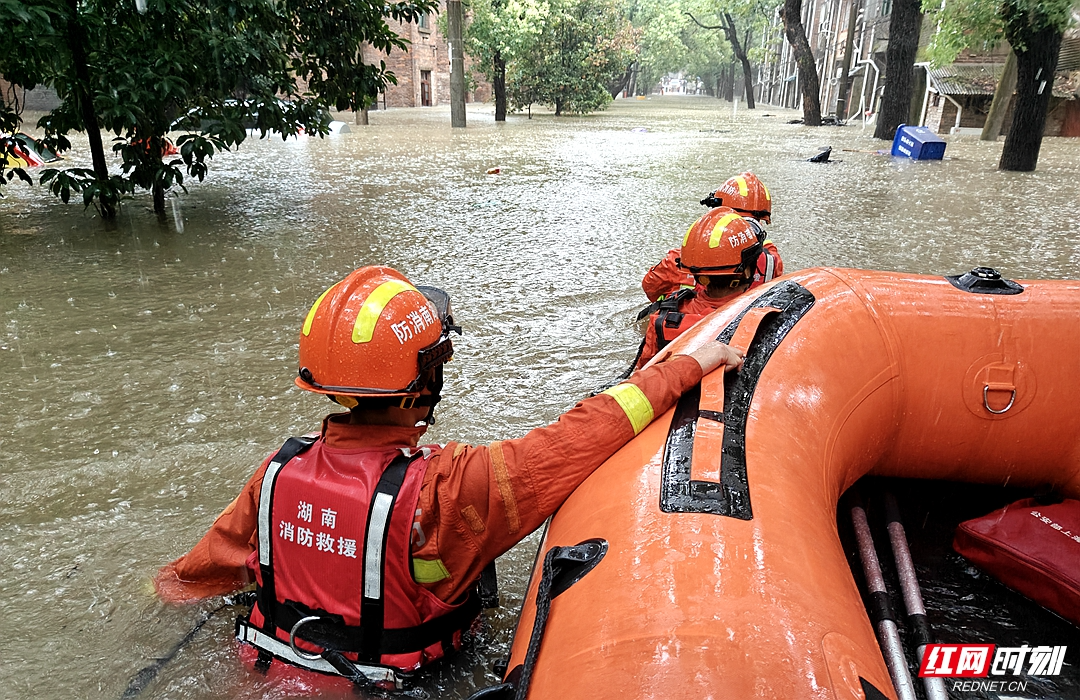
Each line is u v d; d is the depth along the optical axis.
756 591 1.24
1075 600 2.02
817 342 2.19
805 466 1.78
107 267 5.79
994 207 8.64
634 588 1.28
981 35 11.87
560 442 1.71
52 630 2.04
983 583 2.30
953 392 2.32
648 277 4.33
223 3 7.09
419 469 1.61
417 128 21.25
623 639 1.18
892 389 2.29
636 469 1.62
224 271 5.70
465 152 14.55
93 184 6.91
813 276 2.56
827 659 1.14
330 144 16.14
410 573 1.61
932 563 2.39
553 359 4.06
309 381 1.66
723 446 1.65
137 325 4.52
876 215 8.09
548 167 12.18
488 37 23.69
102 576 2.28
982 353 2.31
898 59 17.33
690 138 18.39
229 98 7.68
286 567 1.67
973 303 2.38
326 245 6.60
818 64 39.78
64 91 6.83
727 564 1.29
